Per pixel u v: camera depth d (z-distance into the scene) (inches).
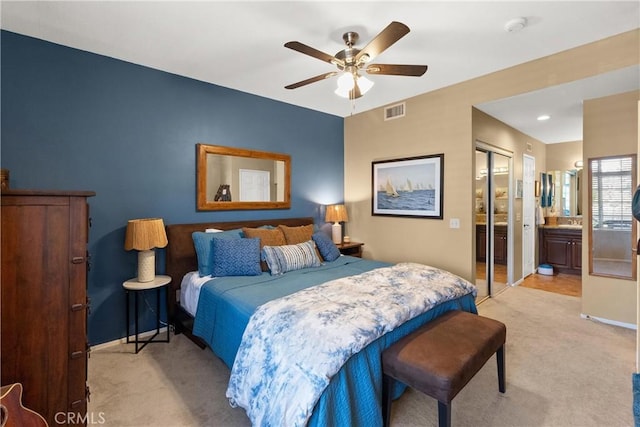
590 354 99.9
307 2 78.9
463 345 68.0
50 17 84.5
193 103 128.5
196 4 79.4
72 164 101.5
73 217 59.7
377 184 171.5
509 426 68.4
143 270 108.0
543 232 215.3
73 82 101.5
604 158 124.6
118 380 87.7
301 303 74.7
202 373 91.4
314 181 175.5
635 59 94.0
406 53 107.6
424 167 149.2
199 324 98.0
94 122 105.5
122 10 81.6
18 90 92.4
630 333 115.5
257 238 119.6
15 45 92.0
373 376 63.7
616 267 123.0
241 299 84.9
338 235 172.4
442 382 57.5
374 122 172.1
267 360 64.0
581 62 103.8
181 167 125.9
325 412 53.6
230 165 140.3
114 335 110.7
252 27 90.2
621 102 120.0
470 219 134.0
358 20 86.9
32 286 55.6
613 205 123.3
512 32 94.3
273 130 155.8
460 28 91.7
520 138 184.4
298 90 143.6
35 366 56.1
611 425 68.3
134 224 104.9
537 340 110.1
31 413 48.3
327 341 59.2
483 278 189.3
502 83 122.6
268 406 58.7
